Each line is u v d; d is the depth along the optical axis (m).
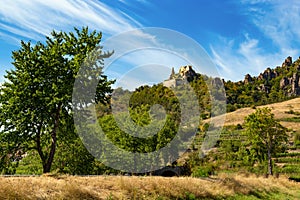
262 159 34.94
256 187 16.73
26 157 19.81
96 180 9.98
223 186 14.14
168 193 10.66
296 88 147.12
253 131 34.34
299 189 20.95
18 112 16.17
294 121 79.25
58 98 15.54
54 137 16.91
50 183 8.48
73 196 8.26
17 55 16.91
